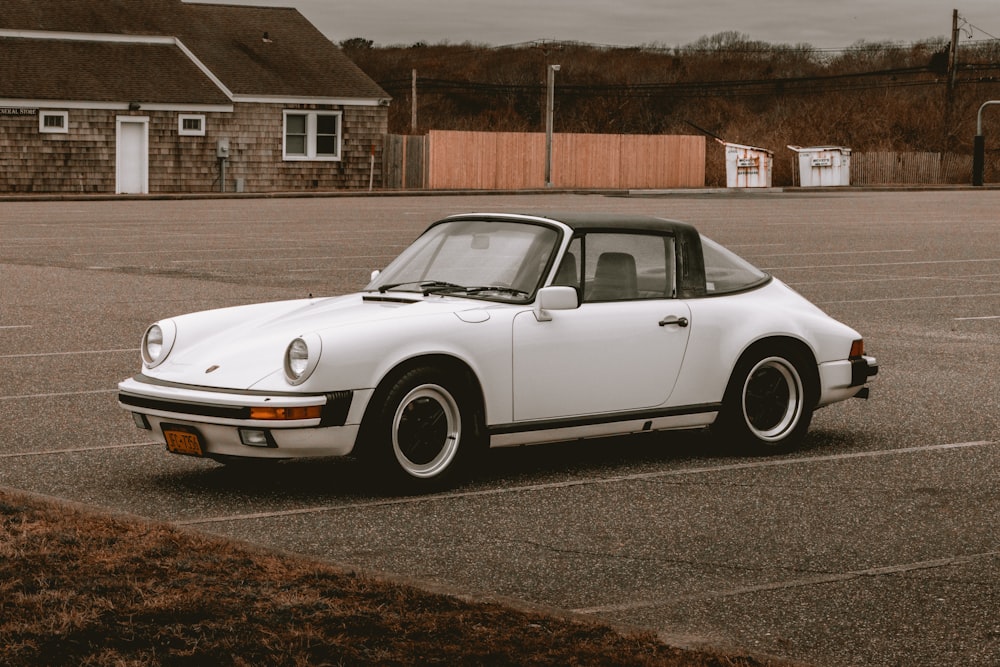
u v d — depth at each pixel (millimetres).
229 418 6500
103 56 41125
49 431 8391
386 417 6672
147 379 6961
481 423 7023
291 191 43031
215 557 5379
